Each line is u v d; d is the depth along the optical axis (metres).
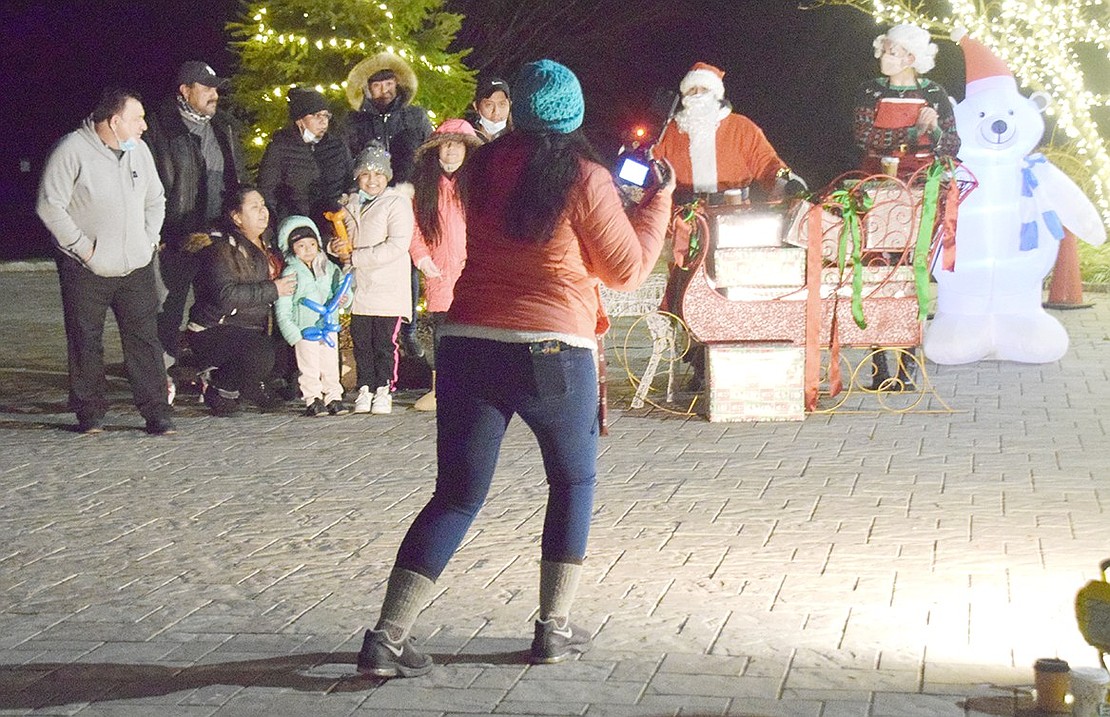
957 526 6.94
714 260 9.63
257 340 10.17
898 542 6.69
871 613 5.69
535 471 8.26
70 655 5.35
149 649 5.41
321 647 5.40
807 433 9.18
